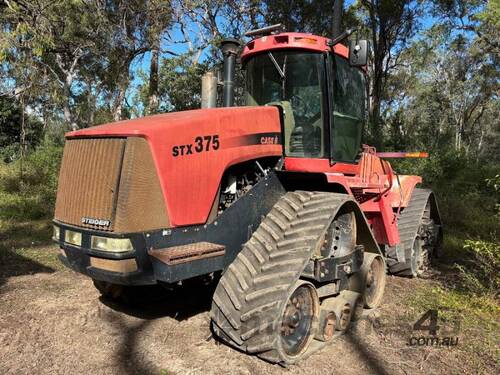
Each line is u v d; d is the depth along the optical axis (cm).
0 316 423
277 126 426
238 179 403
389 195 579
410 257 607
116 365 341
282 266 345
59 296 482
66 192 360
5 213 927
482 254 571
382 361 367
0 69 923
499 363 366
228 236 376
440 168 1467
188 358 352
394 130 1931
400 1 1909
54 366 337
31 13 809
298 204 396
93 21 1215
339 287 416
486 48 2581
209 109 399
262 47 461
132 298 453
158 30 1330
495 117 4300
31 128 2186
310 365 354
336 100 465
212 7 1479
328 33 1697
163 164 329
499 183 661
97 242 328
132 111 1848
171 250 327
